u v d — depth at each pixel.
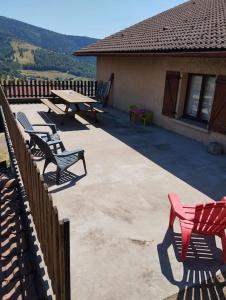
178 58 9.74
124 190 5.70
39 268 3.50
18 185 5.75
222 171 6.91
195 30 10.25
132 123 11.56
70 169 6.58
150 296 3.26
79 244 4.04
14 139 6.57
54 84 16.06
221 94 8.05
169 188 5.89
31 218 4.45
